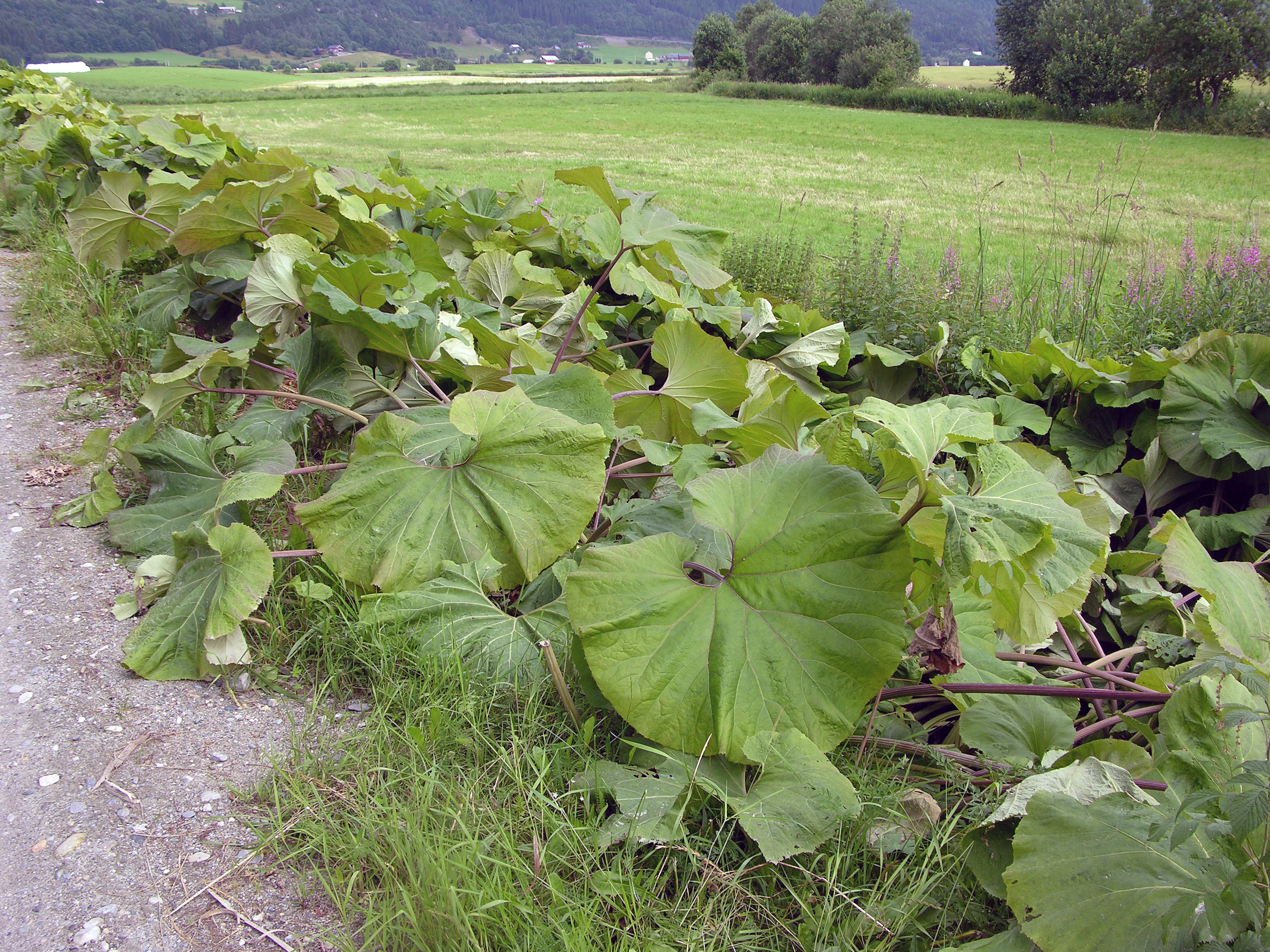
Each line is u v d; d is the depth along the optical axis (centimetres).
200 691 212
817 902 163
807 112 4159
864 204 1474
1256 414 326
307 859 169
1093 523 238
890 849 172
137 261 489
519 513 227
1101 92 3509
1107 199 562
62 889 158
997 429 355
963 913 165
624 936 147
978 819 183
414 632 214
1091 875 150
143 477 290
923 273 489
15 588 241
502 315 377
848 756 202
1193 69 3091
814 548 194
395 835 161
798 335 396
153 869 164
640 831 164
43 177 638
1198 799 134
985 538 178
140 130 495
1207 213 1299
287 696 213
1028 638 198
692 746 184
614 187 303
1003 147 2538
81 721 198
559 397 260
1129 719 208
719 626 192
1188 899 142
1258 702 177
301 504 267
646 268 362
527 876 159
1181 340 444
